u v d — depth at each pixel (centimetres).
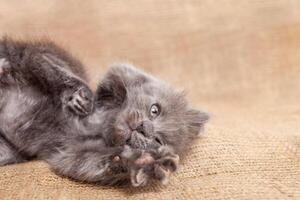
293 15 77
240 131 55
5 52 52
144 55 75
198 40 76
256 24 77
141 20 76
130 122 47
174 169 45
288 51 77
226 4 77
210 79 76
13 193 46
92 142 49
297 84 76
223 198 45
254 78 76
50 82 51
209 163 50
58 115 50
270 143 53
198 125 52
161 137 48
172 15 76
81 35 74
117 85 52
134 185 44
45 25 73
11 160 52
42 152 51
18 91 51
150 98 50
